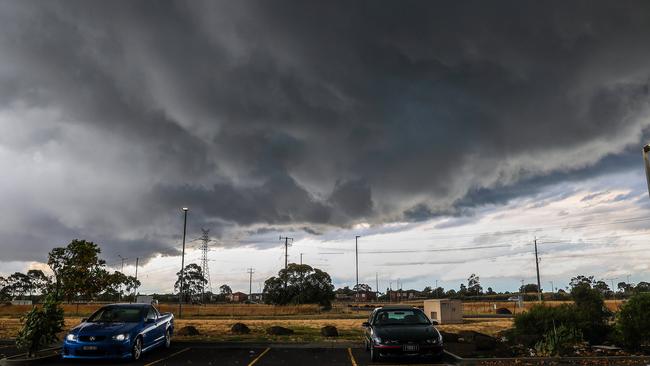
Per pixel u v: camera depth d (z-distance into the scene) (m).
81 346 14.25
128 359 14.94
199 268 118.12
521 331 19.12
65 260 23.05
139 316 16.22
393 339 14.07
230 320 44.84
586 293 21.47
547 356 15.45
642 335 16.36
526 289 141.25
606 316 19.83
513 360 14.51
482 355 15.73
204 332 26.64
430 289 157.62
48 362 14.88
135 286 83.81
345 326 33.81
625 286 112.19
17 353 17.16
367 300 153.38
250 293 146.62
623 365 13.88
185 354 16.80
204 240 117.69
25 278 90.69
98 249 23.66
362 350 18.02
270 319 47.75
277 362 14.88
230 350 17.98
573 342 16.22
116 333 14.54
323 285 92.81
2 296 89.69
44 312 15.35
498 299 121.81
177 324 35.56
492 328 31.31
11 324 34.12
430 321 15.86
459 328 31.03
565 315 18.58
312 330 29.02
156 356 16.33
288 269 92.56
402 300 144.00
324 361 15.05
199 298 118.81
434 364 14.41
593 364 14.09
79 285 22.61
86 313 60.53
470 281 147.00
